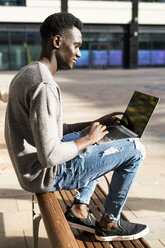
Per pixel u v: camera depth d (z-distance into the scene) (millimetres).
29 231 2734
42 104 1527
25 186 1790
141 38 29016
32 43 26250
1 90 5301
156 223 2834
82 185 1893
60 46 1710
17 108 1674
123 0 27531
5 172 4055
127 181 1906
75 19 1724
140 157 1879
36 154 1750
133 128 2158
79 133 2266
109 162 1844
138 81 17203
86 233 2117
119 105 9383
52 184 1813
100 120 2348
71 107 9000
